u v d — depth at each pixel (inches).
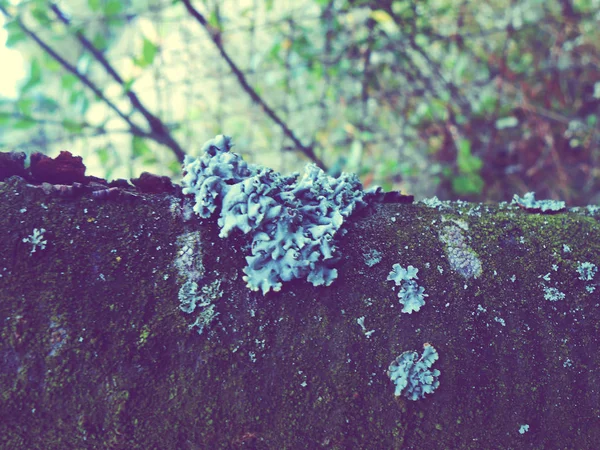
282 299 9.6
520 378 9.7
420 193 25.8
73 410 9.0
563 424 9.7
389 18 22.3
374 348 9.6
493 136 24.7
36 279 9.1
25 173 9.8
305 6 23.5
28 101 17.2
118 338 9.2
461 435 9.6
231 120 27.4
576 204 23.7
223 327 9.4
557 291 10.0
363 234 10.2
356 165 24.3
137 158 20.9
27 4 16.8
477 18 26.0
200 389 9.3
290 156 27.0
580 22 24.1
